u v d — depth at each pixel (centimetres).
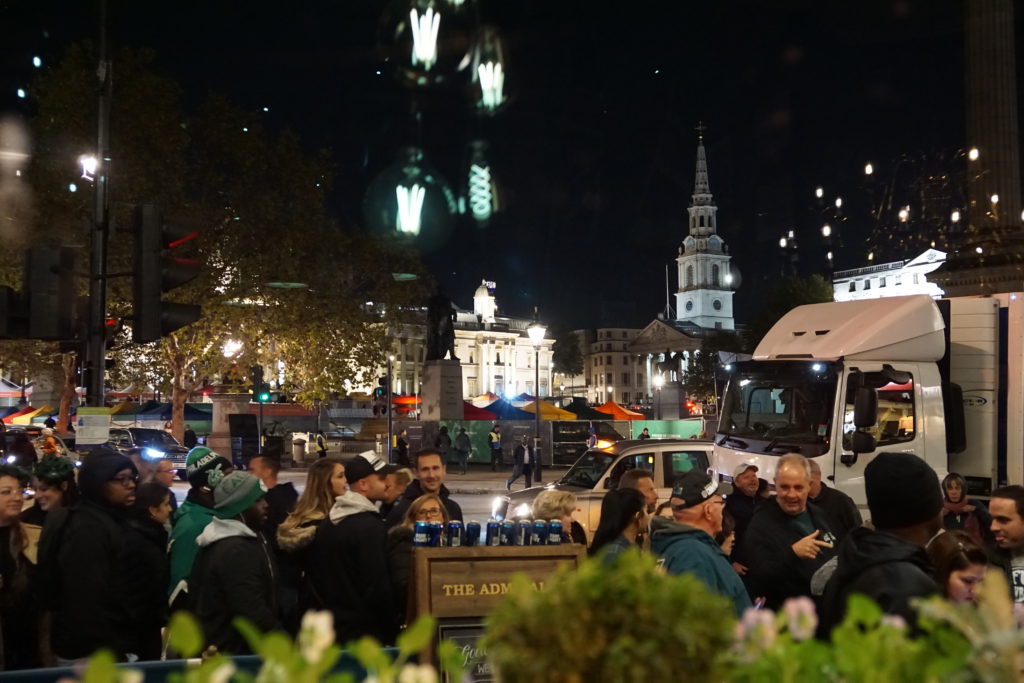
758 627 173
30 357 4262
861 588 319
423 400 4569
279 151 3794
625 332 17900
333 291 3856
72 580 492
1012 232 1706
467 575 439
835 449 1122
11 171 3384
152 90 3500
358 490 600
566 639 158
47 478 628
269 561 486
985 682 167
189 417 4612
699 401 9975
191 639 155
